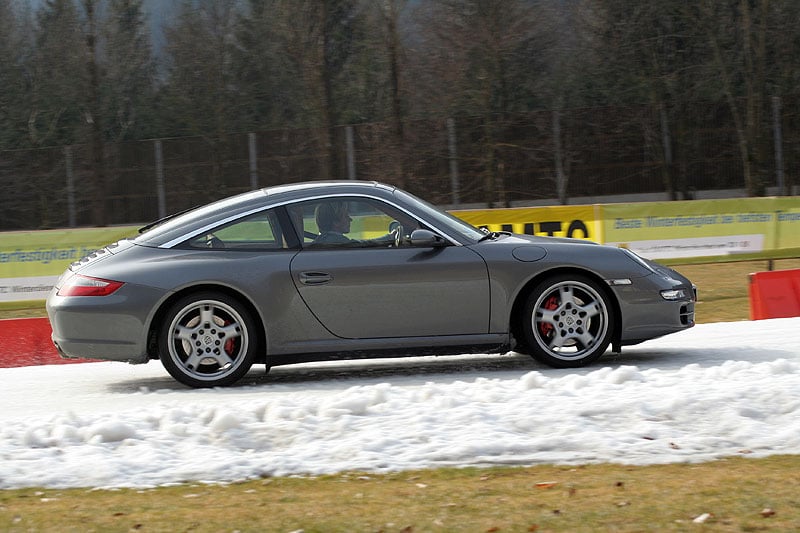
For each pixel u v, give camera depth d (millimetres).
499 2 76750
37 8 94938
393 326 15617
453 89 77125
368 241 15812
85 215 88062
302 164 86062
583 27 88062
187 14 99562
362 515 7945
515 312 16078
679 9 85188
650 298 16000
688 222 33438
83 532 7668
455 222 16438
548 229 32750
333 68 80188
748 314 28328
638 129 85188
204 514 8086
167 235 15836
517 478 9117
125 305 15266
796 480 8695
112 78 101125
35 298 30156
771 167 80125
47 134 92562
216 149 87188
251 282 15352
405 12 74500
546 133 83062
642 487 8617
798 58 78938
